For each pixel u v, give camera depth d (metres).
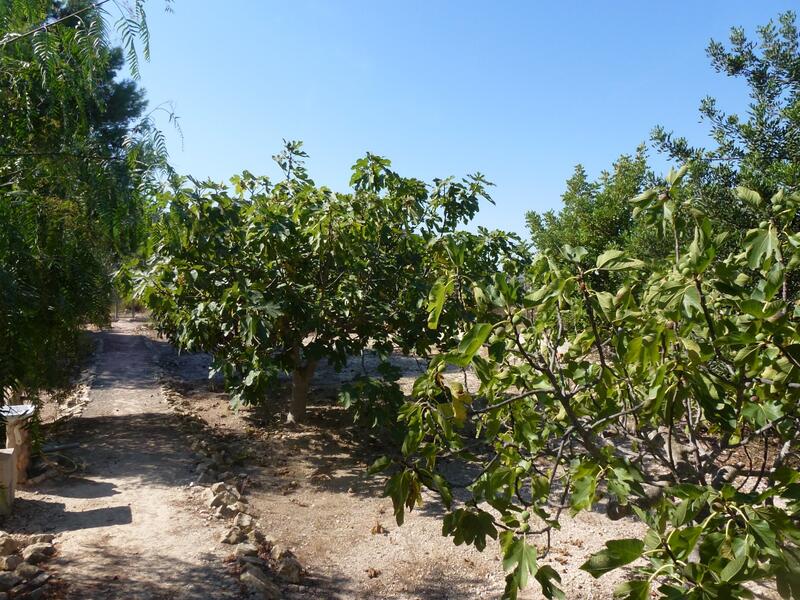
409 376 12.47
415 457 7.62
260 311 6.86
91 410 9.66
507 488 2.29
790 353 1.95
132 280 7.69
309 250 8.09
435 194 9.14
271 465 7.39
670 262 2.93
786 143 6.57
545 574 1.95
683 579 1.65
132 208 2.97
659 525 1.72
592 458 2.17
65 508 5.63
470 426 7.99
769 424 2.07
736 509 1.56
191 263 7.27
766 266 1.96
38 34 2.84
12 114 3.05
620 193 11.02
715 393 2.20
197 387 11.98
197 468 6.92
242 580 4.32
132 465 7.02
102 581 4.21
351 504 6.34
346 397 6.97
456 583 4.72
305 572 4.83
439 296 2.05
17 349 3.03
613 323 2.29
